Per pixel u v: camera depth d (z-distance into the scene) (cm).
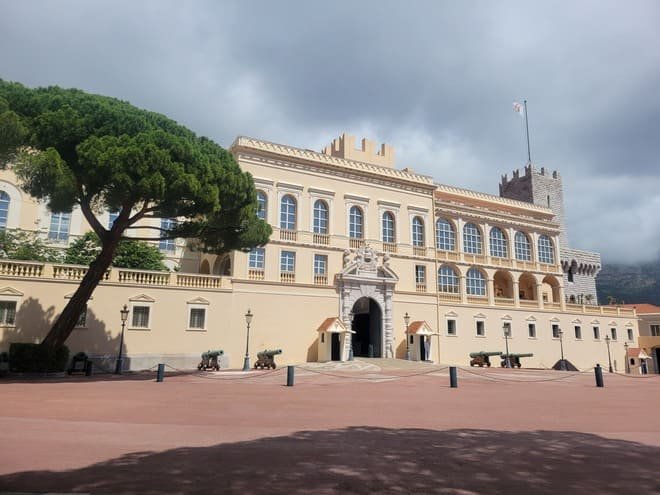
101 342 2992
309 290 3919
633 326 5944
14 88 2172
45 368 2434
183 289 3350
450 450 851
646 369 5659
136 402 1493
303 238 3997
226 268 3922
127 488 603
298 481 645
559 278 5531
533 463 764
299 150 4141
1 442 862
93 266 2467
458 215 4988
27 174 2048
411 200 4681
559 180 7188
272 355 3409
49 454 780
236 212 2675
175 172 2245
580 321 5516
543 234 5594
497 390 2150
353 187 4375
